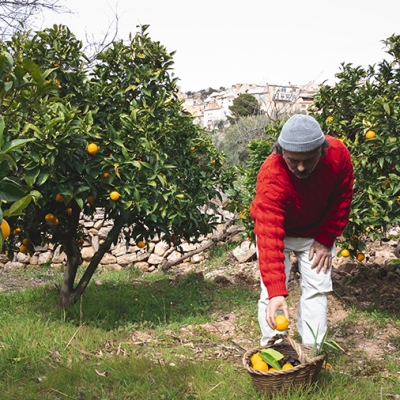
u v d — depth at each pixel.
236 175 6.87
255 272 7.58
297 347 3.15
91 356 4.02
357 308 5.61
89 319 5.23
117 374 3.55
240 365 3.98
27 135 4.59
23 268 9.88
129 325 5.11
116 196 4.84
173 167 5.15
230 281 7.25
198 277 7.55
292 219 3.54
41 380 3.46
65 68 5.36
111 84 5.39
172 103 5.73
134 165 4.80
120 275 8.73
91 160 5.04
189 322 5.32
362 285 6.34
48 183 4.66
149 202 5.24
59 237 6.02
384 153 4.82
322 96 5.77
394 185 4.83
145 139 5.00
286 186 3.29
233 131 19.62
